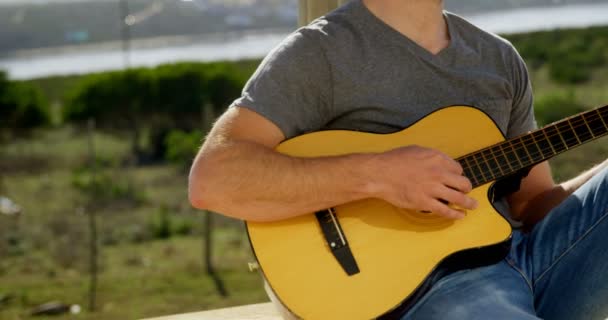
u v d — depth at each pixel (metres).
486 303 2.07
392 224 2.18
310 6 2.97
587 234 2.28
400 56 2.27
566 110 16.98
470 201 2.10
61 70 46.41
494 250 2.14
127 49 49.81
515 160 2.23
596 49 23.52
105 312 9.51
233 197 2.14
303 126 2.26
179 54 48.34
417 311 2.12
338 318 2.09
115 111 23.17
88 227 13.30
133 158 19.52
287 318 2.22
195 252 12.07
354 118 2.28
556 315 2.33
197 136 18.70
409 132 2.26
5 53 57.41
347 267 2.14
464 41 2.35
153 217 13.97
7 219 13.96
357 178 2.12
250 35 55.94
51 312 9.56
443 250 2.13
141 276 10.94
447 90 2.29
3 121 23.39
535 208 2.53
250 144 2.16
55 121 24.48
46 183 16.98
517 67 2.39
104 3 60.16
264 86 2.22
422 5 2.28
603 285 2.26
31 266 11.61
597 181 2.31
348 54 2.26
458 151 2.25
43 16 59.97
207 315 3.00
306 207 2.15
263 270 2.16
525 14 33.03
